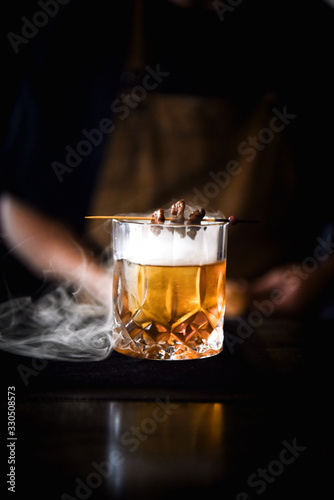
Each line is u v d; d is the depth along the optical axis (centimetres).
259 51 209
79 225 212
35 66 213
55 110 211
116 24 209
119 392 96
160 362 111
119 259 114
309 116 213
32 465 74
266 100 209
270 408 93
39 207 211
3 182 213
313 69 211
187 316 110
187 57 207
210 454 78
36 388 97
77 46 209
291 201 215
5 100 228
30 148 213
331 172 214
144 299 110
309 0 209
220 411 92
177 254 108
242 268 215
